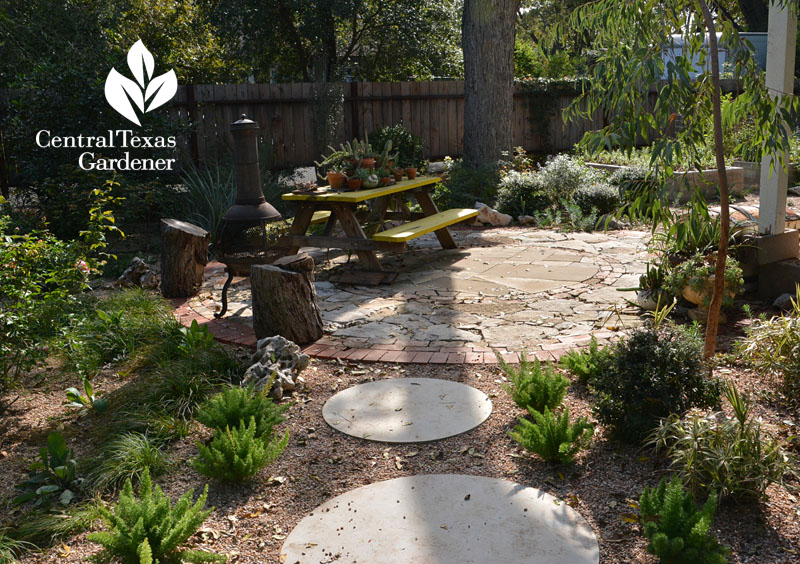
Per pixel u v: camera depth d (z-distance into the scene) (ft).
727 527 9.84
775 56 18.25
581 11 14.35
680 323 18.29
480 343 17.61
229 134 40.98
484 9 41.42
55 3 44.78
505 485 11.20
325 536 10.07
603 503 10.62
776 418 12.91
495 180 38.70
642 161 41.57
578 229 31.71
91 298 21.62
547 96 54.29
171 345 17.11
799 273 18.98
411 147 48.03
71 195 28.99
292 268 17.81
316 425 13.65
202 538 10.12
